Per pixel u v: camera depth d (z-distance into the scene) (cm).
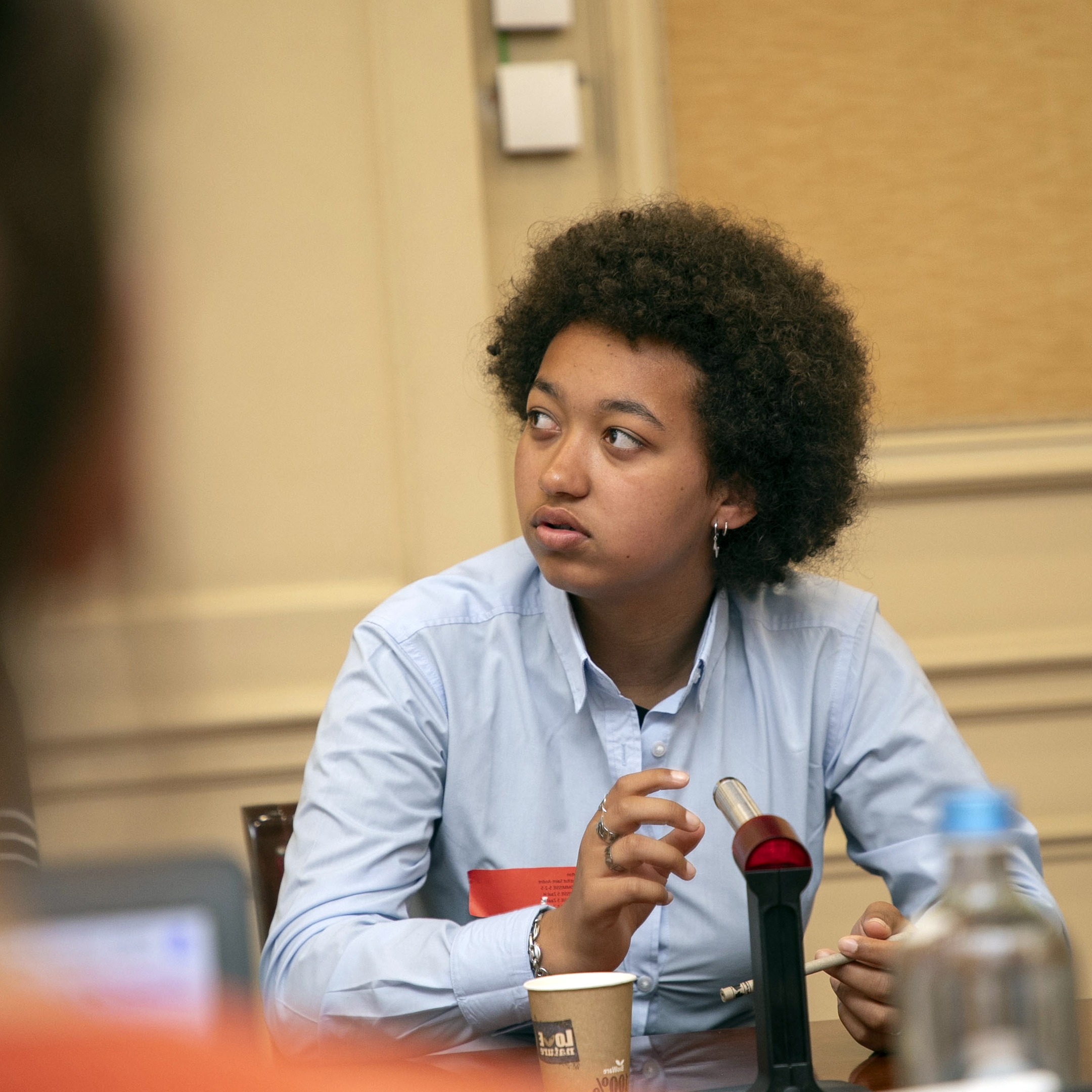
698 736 312
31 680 31
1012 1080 109
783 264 322
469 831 304
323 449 564
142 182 35
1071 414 605
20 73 33
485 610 315
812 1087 177
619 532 282
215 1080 35
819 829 324
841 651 324
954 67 604
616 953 228
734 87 595
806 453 310
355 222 569
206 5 167
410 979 238
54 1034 35
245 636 549
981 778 314
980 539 602
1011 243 607
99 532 32
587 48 598
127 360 33
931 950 135
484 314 573
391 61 570
